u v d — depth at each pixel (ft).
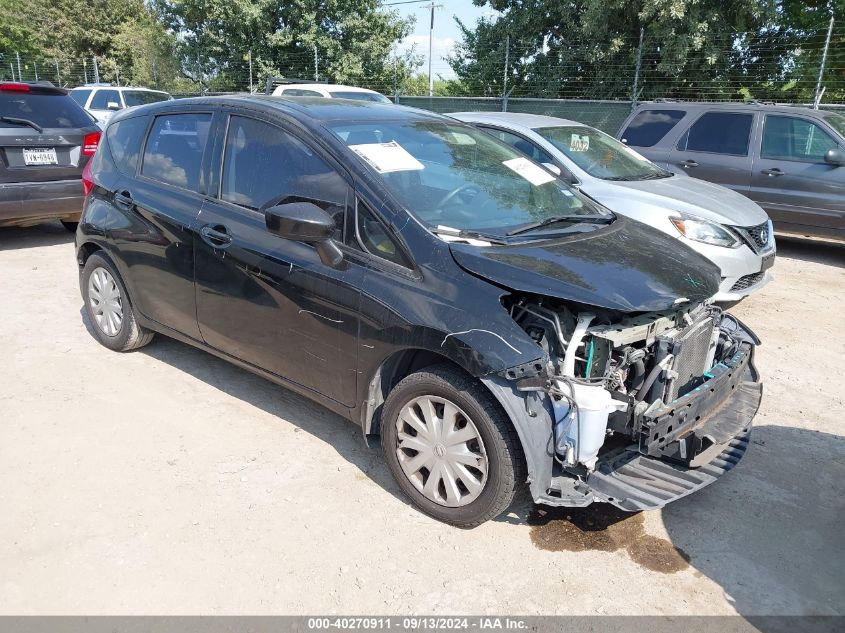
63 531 10.21
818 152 27.66
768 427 14.03
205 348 14.11
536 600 9.20
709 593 9.42
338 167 11.39
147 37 95.71
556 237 11.34
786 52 55.62
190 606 8.92
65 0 107.55
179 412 13.87
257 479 11.67
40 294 20.84
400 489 11.33
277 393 14.84
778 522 10.98
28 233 29.43
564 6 61.82
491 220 11.46
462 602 9.12
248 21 75.36
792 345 18.58
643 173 23.68
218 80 80.59
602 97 62.34
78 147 25.30
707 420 10.68
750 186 28.94
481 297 9.69
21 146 23.79
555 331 9.73
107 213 15.44
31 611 8.75
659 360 9.76
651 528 10.74
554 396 9.49
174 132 14.56
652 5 53.36
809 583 9.66
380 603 9.06
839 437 13.69
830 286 24.66
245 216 12.59
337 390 11.55
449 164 12.50
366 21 78.54
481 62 67.72
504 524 10.72
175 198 13.93
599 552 10.16
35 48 109.40
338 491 11.41
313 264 11.33
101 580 9.30
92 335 17.70
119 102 56.39
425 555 9.96
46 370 15.55
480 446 9.87
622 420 9.57
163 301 14.46
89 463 11.96
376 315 10.47
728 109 29.86
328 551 9.99
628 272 10.24
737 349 11.93
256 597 9.11
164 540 10.11
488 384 9.41
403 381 10.58
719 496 11.64
